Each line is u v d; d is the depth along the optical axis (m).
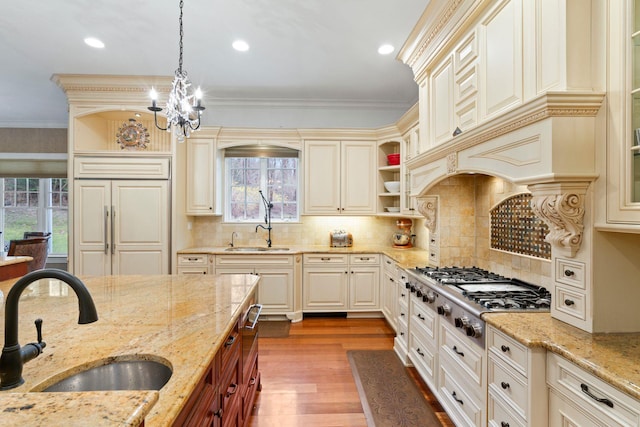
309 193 4.05
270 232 4.32
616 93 1.19
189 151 3.97
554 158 1.26
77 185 3.59
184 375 0.95
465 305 1.69
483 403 1.57
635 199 1.16
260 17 2.43
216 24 2.52
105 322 1.41
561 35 1.29
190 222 4.17
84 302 0.87
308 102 4.29
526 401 1.26
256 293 2.44
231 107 4.29
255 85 3.78
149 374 1.13
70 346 1.15
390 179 4.14
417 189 2.72
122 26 2.54
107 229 3.61
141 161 3.64
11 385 0.86
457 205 2.69
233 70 3.36
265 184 4.50
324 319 3.88
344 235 4.21
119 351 1.11
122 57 3.05
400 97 4.16
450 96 2.21
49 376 0.94
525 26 1.49
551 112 1.25
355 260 3.87
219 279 2.28
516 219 2.18
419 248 3.98
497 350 1.46
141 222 3.64
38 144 5.27
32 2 2.23
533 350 1.23
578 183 1.28
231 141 4.02
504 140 1.56
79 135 3.62
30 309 1.60
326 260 3.87
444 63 2.29
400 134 3.79
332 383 2.44
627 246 1.29
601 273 1.28
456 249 2.70
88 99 3.59
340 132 4.01
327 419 2.02
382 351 2.99
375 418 2.03
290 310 3.80
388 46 2.86
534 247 2.01
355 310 3.88
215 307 1.63
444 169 2.21
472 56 1.92
